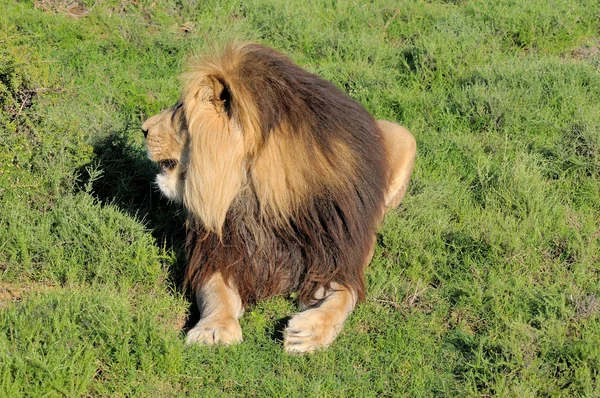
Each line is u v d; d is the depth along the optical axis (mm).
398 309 5844
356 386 4898
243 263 5590
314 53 10438
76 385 4680
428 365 5137
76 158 7043
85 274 6078
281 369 5016
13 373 4633
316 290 5586
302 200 5340
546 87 9125
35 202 6824
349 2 11938
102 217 6480
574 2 11391
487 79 9227
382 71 9602
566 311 5609
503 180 7406
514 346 5148
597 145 7648
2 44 7262
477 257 6453
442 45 9938
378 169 5898
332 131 5344
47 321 5070
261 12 11211
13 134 6953
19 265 6094
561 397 4805
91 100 8641
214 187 5191
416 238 6547
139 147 7891
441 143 8227
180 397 4742
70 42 10266
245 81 5039
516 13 11031
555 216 6980
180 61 9789
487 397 4859
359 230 5633
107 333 5027
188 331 5422
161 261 6379
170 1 11469
